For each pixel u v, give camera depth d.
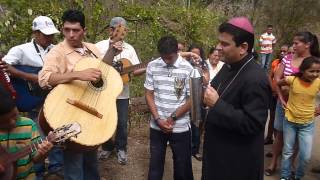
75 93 3.67
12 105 2.58
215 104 2.87
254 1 17.19
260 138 2.99
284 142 5.04
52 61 3.71
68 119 3.53
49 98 3.54
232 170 2.99
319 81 4.74
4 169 2.62
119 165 5.54
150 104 4.42
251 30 2.86
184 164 4.42
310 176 5.49
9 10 5.59
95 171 4.20
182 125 4.33
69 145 3.49
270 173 5.47
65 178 3.75
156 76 4.37
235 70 2.95
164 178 5.29
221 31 2.89
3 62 4.00
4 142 2.69
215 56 5.75
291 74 4.94
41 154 2.73
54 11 5.96
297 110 4.82
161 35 7.73
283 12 17.91
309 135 4.90
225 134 2.98
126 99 5.33
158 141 4.43
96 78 3.62
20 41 5.64
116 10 7.19
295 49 5.03
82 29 3.83
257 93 2.81
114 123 3.71
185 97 4.36
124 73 5.01
